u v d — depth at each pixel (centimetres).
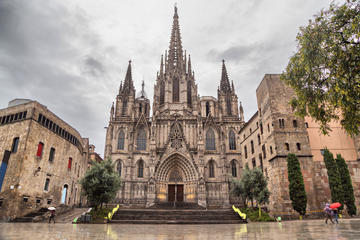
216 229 2406
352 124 1820
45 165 4100
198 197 6147
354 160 4125
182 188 6744
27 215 3594
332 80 1769
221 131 7044
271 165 4222
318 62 1788
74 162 5269
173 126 7256
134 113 7631
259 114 4972
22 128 3784
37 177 3878
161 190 6512
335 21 1717
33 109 3862
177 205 6081
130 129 7138
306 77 2002
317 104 2019
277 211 3875
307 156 4022
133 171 6650
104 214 3703
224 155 6731
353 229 1825
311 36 1852
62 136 4706
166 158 6625
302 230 1920
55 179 4391
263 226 2631
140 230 2281
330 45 1700
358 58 1575
